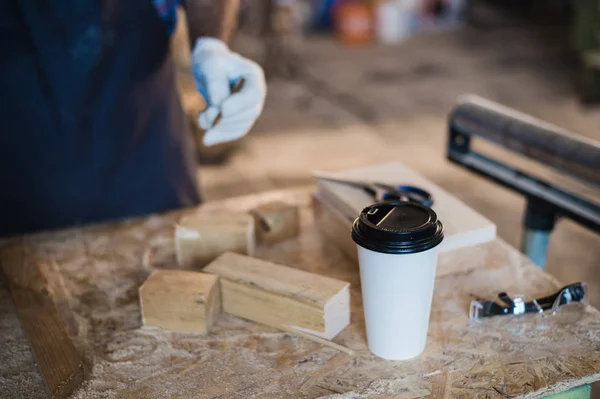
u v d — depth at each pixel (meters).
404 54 5.84
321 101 4.70
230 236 1.13
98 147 1.45
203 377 0.89
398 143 3.88
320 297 0.94
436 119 4.27
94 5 1.33
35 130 1.39
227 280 1.00
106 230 1.31
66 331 0.98
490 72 5.22
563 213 1.30
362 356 0.92
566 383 0.86
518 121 1.35
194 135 3.40
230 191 3.29
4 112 1.37
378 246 0.81
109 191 1.49
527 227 1.41
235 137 1.19
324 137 4.01
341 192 1.18
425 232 0.81
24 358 0.94
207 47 1.25
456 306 1.02
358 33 6.21
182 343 0.96
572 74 5.06
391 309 0.86
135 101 1.45
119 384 0.88
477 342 0.94
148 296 0.98
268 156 3.72
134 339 0.97
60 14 1.32
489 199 3.13
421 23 6.71
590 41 4.60
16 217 1.46
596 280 2.46
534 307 1.00
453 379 0.87
